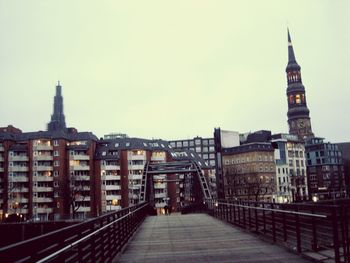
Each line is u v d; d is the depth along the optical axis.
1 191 106.56
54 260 6.73
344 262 9.55
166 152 123.25
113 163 114.44
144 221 31.28
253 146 133.00
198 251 14.30
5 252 4.30
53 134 111.44
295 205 12.87
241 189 132.12
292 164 143.62
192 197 56.53
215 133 139.12
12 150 108.12
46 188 107.25
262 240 16.88
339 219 9.77
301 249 13.15
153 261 12.52
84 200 109.81
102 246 11.20
